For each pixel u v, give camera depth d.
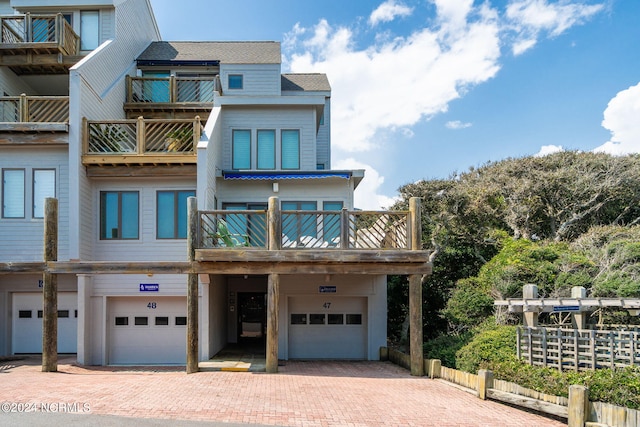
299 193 16.48
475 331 14.72
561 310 12.90
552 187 26.94
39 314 15.07
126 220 15.16
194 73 20.45
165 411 7.83
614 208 27.61
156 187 15.27
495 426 7.96
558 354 10.88
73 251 13.87
